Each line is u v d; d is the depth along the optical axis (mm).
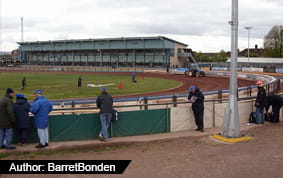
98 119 9500
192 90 10328
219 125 11328
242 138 9156
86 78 47062
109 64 84375
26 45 101188
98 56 86125
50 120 9164
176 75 53375
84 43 85625
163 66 74250
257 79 39625
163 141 9273
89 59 87938
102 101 9062
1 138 8383
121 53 81875
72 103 15078
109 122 9242
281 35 76812
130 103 16109
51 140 9234
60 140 9289
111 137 9648
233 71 9328
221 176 6047
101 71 67625
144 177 6105
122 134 9773
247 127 10883
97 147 8820
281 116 12891
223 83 37531
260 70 46781
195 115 10422
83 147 8734
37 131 9055
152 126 10094
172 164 6887
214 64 62562
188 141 9156
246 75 43406
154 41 74062
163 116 10227
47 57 98250
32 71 70000
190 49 83125
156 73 59781
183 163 6934
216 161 7020
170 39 74062
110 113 9133
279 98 11641
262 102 11242
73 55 91000
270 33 78688
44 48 95688
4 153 8117
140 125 9945
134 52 79562
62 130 9281
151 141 9273
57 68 74125
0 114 8141
